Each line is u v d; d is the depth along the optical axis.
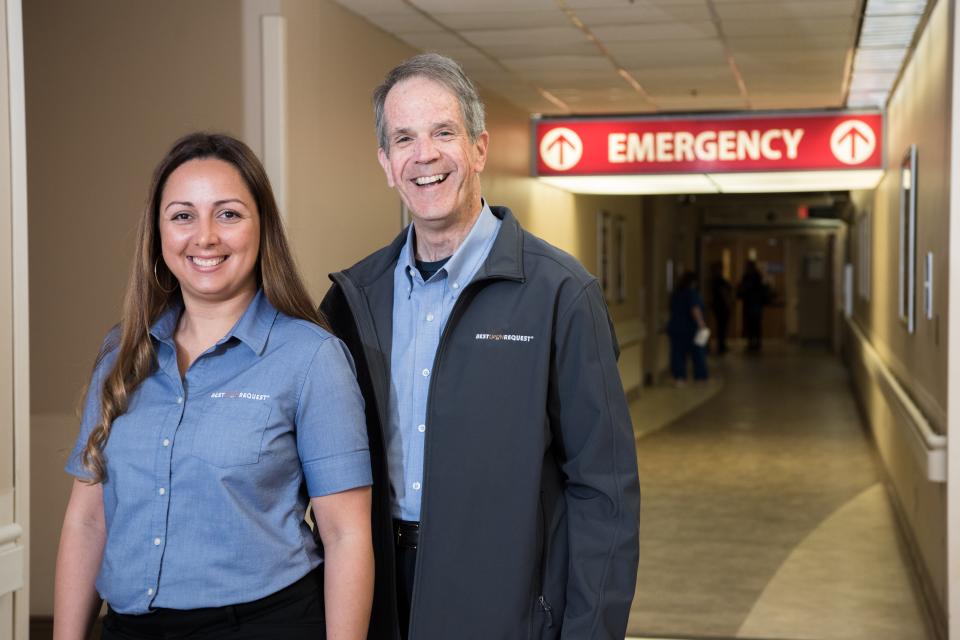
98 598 2.05
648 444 9.82
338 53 5.12
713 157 8.33
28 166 4.68
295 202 4.61
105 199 4.64
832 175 8.47
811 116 8.22
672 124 8.39
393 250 2.29
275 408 1.92
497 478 2.09
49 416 4.70
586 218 11.03
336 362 1.99
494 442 2.09
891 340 7.93
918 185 5.98
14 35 2.76
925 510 5.25
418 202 2.10
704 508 7.15
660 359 15.63
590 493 2.12
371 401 2.16
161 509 1.89
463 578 2.09
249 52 4.50
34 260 4.69
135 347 1.98
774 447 9.60
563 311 2.11
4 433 2.74
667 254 17.06
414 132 2.07
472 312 2.14
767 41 6.01
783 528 6.59
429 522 2.09
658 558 5.90
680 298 14.90
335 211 5.07
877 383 8.23
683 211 19.73
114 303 4.64
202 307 2.01
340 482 1.95
